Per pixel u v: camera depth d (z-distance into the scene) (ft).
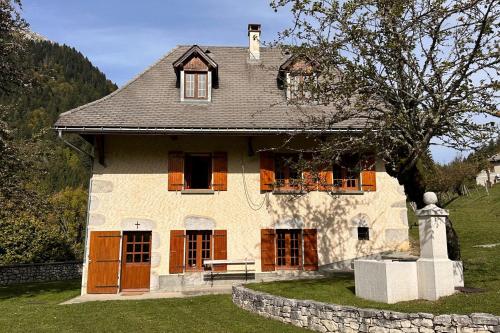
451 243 30.40
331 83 30.35
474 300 22.16
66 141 39.96
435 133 28.76
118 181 41.98
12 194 42.45
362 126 40.88
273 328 25.13
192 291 38.96
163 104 44.21
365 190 43.91
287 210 43.09
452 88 26.89
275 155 44.52
